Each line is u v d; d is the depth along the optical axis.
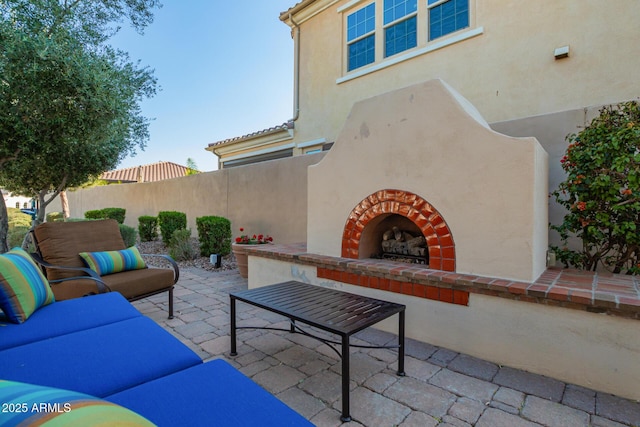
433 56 7.23
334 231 4.42
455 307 3.20
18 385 1.05
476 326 3.08
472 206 3.24
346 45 8.84
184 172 31.75
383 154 3.89
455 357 3.10
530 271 2.95
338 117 8.88
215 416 1.40
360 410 2.31
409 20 7.73
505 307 2.92
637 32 5.14
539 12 5.96
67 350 1.99
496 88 6.40
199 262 7.71
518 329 2.86
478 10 6.62
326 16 9.18
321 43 9.28
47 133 4.80
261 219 8.37
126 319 2.61
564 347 2.66
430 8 7.37
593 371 2.54
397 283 3.58
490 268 3.14
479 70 6.61
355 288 3.95
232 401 1.51
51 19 4.61
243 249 6.00
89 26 5.31
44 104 4.39
